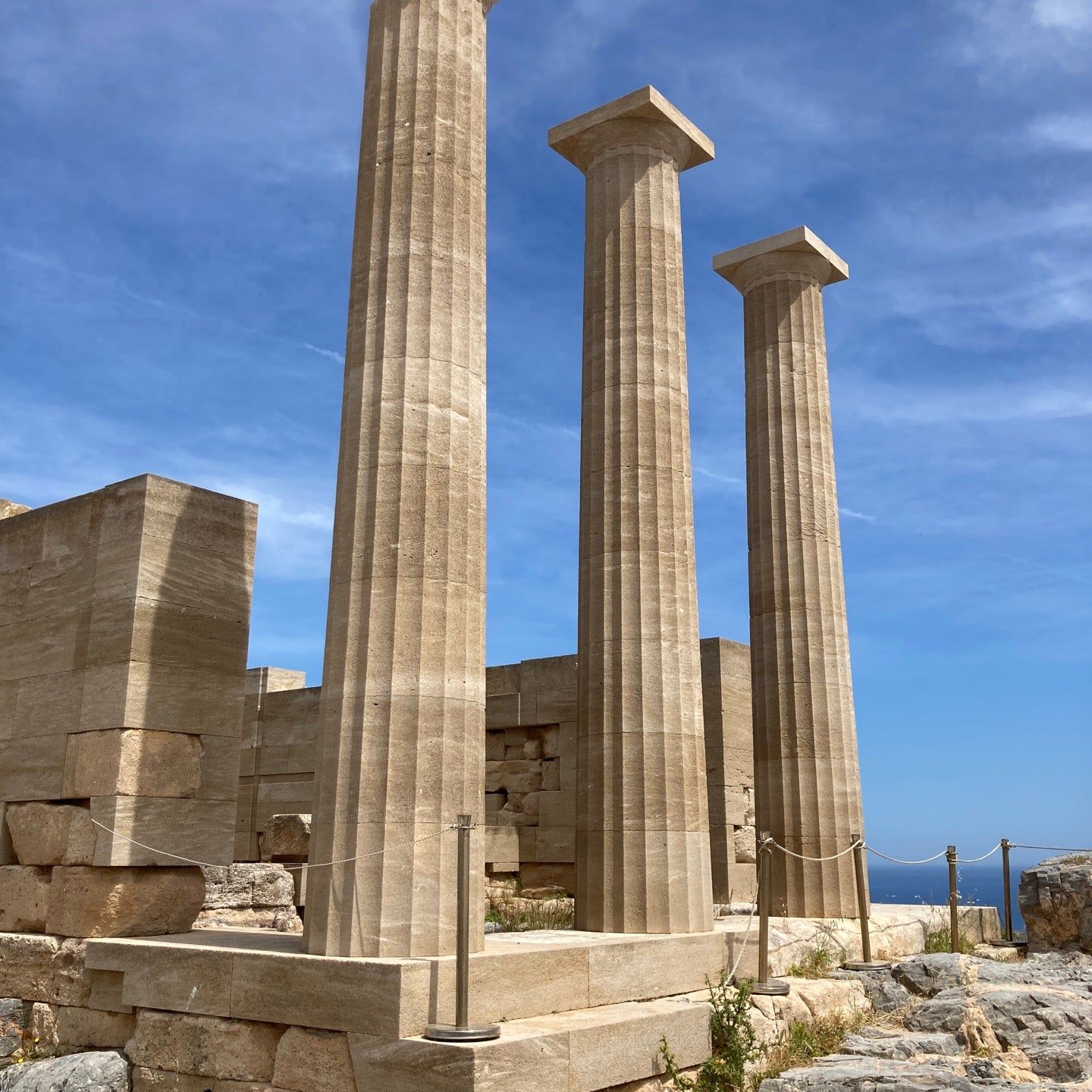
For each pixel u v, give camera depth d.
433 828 9.51
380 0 11.97
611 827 12.98
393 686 9.71
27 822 12.34
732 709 20.14
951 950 16.14
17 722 12.98
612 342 14.58
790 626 17.05
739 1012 10.58
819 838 16.20
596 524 14.09
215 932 12.02
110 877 11.29
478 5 12.09
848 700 17.14
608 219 15.05
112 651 11.94
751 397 18.36
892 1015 12.84
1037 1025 12.05
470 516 10.53
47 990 11.23
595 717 13.48
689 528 14.23
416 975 8.50
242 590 12.96
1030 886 16.89
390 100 11.37
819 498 17.66
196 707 12.23
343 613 10.09
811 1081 10.12
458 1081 7.80
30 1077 9.71
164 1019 9.85
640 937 11.84
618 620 13.62
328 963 8.80
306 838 16.64
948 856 15.52
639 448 14.11
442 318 10.73
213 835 12.16
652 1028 9.65
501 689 21.47
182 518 12.47
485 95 11.98
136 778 11.55
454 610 10.12
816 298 18.64
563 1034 8.66
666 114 15.06
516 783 21.06
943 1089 9.84
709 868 13.21
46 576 13.17
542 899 18.95
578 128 15.42
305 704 24.45
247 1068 9.12
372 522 10.13
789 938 13.98
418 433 10.32
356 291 11.01
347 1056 8.54
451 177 11.17
